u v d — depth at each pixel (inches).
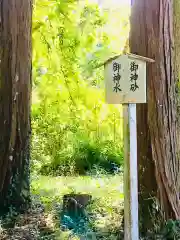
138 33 155.6
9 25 189.5
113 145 310.5
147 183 155.2
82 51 278.8
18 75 191.6
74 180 275.0
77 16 272.4
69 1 264.1
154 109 152.6
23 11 191.8
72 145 305.0
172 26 157.5
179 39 170.4
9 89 190.9
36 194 222.8
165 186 153.8
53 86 291.9
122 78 126.9
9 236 159.6
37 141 298.4
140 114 155.6
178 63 168.7
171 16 155.8
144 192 155.6
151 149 153.8
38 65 281.0
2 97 190.7
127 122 127.6
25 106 194.2
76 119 302.2
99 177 285.0
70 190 237.0
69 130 303.0
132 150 128.0
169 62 154.8
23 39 192.4
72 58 273.4
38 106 303.6
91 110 304.7
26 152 194.9
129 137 127.7
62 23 268.2
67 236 158.4
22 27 191.8
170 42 155.3
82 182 267.4
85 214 177.0
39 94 295.3
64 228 168.2
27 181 195.0
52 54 273.0
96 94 300.0
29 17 195.0
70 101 296.2
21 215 185.6
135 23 156.6
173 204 154.6
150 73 152.9
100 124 313.1
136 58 125.2
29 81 196.4
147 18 153.8
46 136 300.2
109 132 314.2
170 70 155.3
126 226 129.0
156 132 153.0
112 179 277.3
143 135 155.2
